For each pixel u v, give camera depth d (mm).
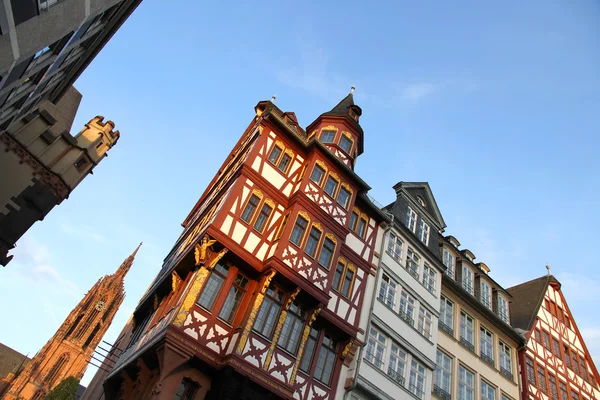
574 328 31562
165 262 23766
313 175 17828
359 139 21344
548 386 26094
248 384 13547
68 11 7660
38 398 71250
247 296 15094
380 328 18344
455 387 20594
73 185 24531
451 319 22875
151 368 14328
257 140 17578
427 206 25734
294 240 15945
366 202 20016
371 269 19219
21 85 9328
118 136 27500
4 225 22297
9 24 6016
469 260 26516
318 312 15734
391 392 17344
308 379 15195
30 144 23234
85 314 83062
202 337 13531
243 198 16109
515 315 29719
